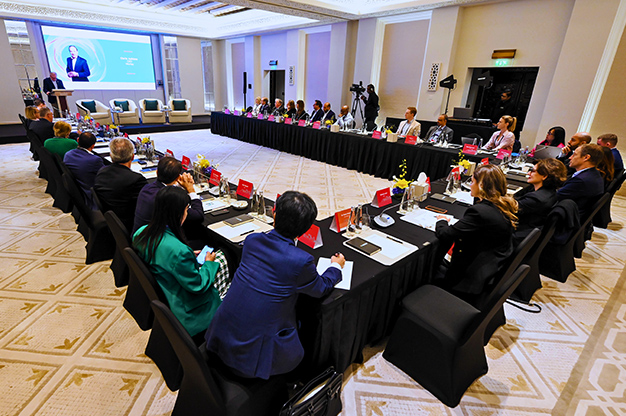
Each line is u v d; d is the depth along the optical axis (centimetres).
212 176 256
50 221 329
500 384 168
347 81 837
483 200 171
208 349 122
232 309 114
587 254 311
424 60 679
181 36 1057
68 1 804
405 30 720
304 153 641
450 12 621
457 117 639
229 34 1059
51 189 392
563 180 214
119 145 229
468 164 315
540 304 234
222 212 215
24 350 175
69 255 268
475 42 627
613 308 230
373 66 771
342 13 694
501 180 168
